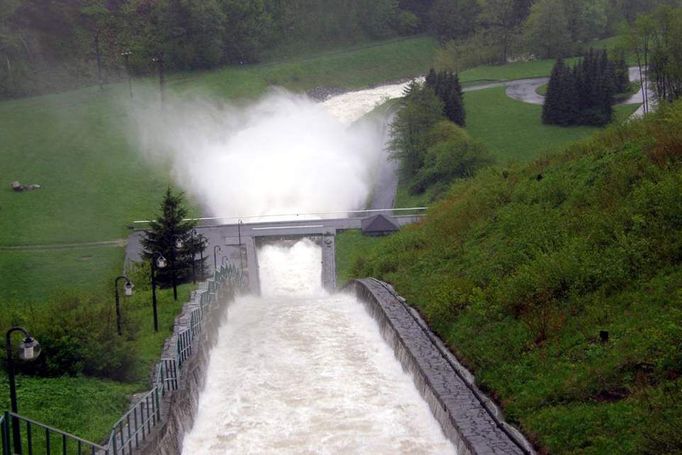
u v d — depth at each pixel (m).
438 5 184.38
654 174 34.88
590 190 38.34
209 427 29.28
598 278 30.42
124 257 72.31
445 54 163.25
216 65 157.25
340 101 149.62
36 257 71.81
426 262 47.00
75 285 65.25
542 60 150.00
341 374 34.69
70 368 29.30
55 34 145.25
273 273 72.00
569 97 104.88
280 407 31.08
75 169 100.31
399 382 33.38
